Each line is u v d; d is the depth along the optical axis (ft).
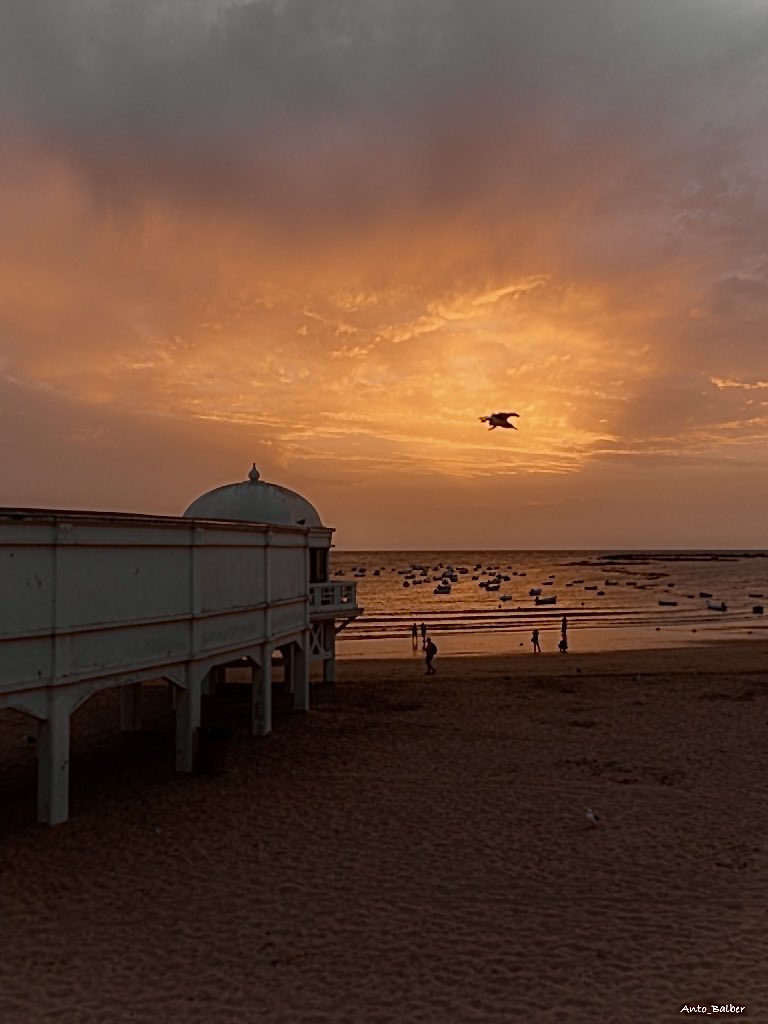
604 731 70.44
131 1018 25.93
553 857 40.57
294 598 75.31
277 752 62.69
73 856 40.27
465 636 184.34
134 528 49.11
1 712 79.41
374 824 45.65
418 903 35.12
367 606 287.28
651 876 38.11
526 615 244.83
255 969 29.22
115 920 33.24
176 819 46.26
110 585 47.26
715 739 67.05
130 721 71.31
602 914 33.96
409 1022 25.75
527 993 27.53
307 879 37.76
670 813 47.52
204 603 57.00
